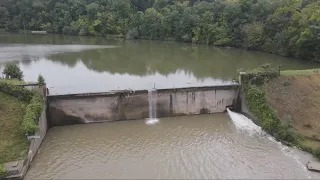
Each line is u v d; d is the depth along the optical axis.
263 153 34.12
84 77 56.78
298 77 45.72
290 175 30.31
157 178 29.84
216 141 36.75
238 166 31.78
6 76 44.94
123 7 121.31
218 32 95.88
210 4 105.00
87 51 83.62
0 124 33.59
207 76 58.12
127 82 53.75
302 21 68.44
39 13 130.75
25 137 33.00
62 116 40.62
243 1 94.00
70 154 33.84
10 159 30.36
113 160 32.78
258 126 40.62
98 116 41.72
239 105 45.59
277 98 41.88
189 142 36.53
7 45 93.38
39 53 79.81
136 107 42.56
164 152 34.34
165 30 108.56
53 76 57.25
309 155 33.50
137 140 36.97
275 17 79.12
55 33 128.62
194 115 44.84
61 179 29.59
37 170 30.89
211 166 31.75
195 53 82.94
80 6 127.44
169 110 43.97
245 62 70.25
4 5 132.12
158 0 121.31
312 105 41.09
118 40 109.69
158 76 58.00
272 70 45.94
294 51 73.00
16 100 36.97
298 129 37.34
